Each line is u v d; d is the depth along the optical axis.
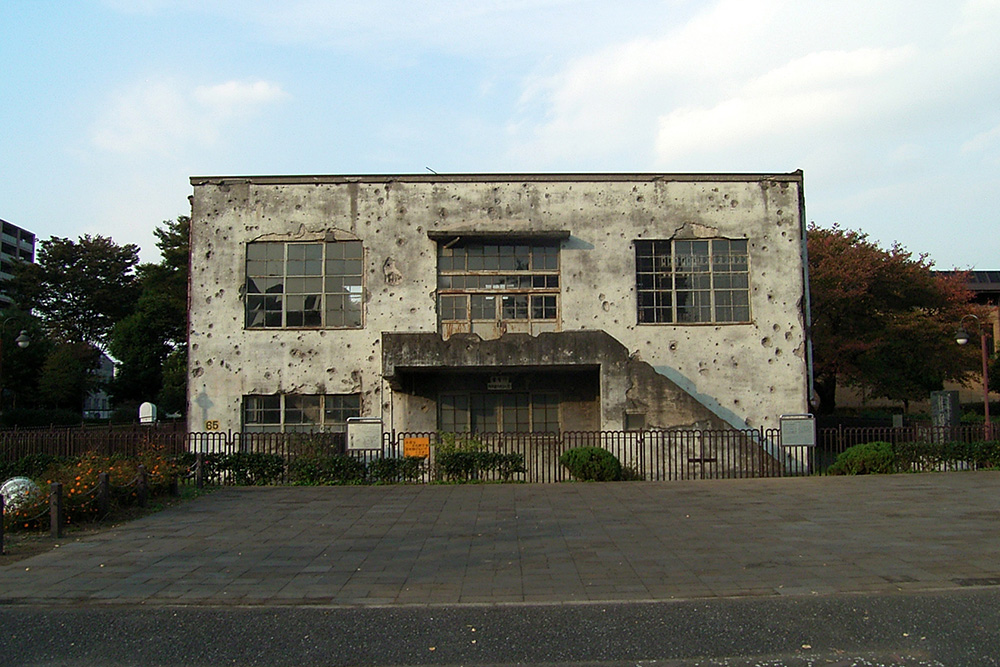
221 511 13.41
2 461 17.91
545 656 6.15
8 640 6.72
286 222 20.56
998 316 49.97
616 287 20.38
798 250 20.58
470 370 19.77
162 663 6.13
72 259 58.31
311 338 20.25
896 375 33.22
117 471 13.85
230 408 20.08
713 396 20.06
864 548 9.88
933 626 6.77
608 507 13.38
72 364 46.44
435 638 6.64
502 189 20.66
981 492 14.48
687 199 20.66
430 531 11.48
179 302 47.59
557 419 20.38
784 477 17.47
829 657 6.04
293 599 7.94
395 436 19.44
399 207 20.58
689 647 6.32
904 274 32.09
